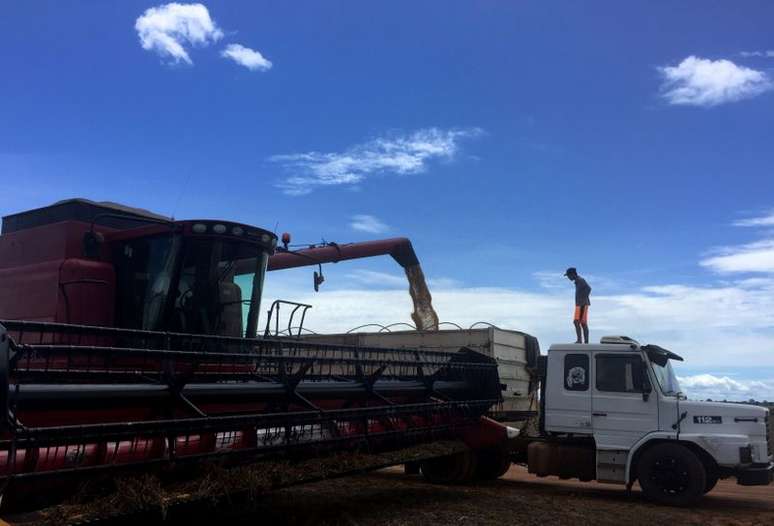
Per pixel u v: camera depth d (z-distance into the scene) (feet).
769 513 31.94
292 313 30.45
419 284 55.21
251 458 21.22
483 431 35.96
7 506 15.51
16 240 27.89
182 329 25.98
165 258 26.07
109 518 16.38
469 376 36.24
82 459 16.66
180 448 19.03
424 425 31.19
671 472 33.50
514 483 40.60
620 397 35.65
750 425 33.35
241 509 23.90
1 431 14.49
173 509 20.34
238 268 28.25
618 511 30.89
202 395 20.27
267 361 22.33
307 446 23.12
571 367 37.14
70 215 26.99
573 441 37.37
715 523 28.86
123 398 17.70
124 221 28.81
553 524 27.02
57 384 16.38
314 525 24.94
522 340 48.37
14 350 14.85
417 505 29.73
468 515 27.91
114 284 25.99
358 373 27.50
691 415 34.22
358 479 38.60
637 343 36.40
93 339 22.33
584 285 46.32
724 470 33.68
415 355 32.35
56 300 24.85
